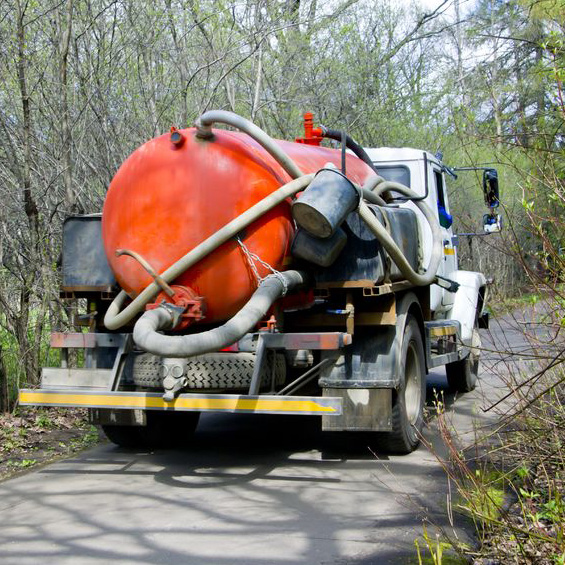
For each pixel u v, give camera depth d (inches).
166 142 247.9
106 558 179.8
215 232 241.8
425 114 694.5
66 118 375.9
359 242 249.1
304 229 242.4
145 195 246.4
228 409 232.7
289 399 227.8
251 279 245.0
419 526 200.7
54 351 411.8
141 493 235.9
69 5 370.0
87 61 399.9
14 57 351.3
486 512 189.3
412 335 292.0
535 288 190.5
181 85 472.4
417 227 290.7
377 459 276.1
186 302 241.3
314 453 291.3
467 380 417.7
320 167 280.7
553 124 217.3
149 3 423.8
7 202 362.9
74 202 385.1
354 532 196.9
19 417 335.6
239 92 585.9
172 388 239.6
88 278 266.4
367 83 644.1
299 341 236.5
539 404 218.5
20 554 183.3
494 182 321.4
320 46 605.6
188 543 189.5
